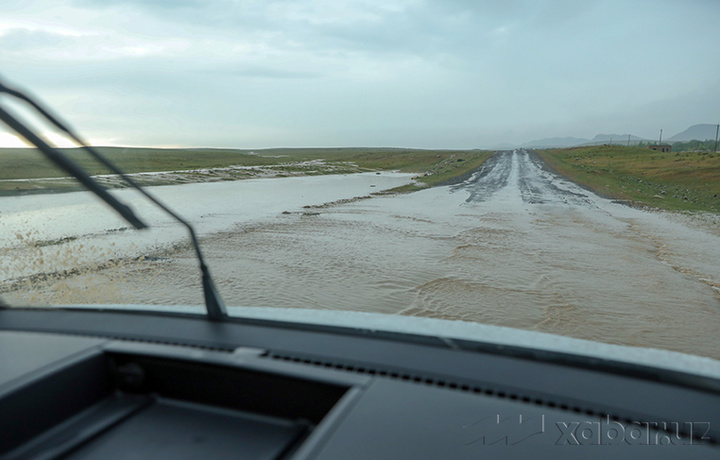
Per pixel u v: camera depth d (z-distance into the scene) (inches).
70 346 46.9
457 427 34.1
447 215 665.6
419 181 1446.9
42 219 358.3
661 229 574.6
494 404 37.2
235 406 43.3
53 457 37.5
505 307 260.1
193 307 58.8
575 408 36.9
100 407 44.3
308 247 404.8
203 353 45.1
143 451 38.0
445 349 46.9
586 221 629.3
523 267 354.3
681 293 296.8
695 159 2282.2
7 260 250.5
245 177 1521.9
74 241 321.4
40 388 40.4
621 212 742.5
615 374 41.9
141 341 48.6
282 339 49.2
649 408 36.8
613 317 248.4
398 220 601.3
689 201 922.1
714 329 234.1
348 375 41.0
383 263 352.2
